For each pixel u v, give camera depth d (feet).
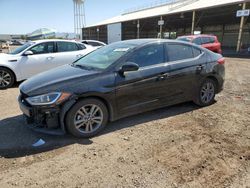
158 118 14.73
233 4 75.31
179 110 16.20
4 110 16.29
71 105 11.42
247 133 12.66
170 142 11.63
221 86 17.63
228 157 10.29
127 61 13.08
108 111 12.76
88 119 12.04
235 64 45.06
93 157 10.30
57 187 8.36
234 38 125.18
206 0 104.73
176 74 14.67
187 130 13.01
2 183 8.54
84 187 8.36
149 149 10.96
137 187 8.36
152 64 13.89
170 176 8.96
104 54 14.56
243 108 16.66
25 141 11.68
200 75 15.96
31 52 24.21
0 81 23.11
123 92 12.75
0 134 12.41
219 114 15.46
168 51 14.70
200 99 16.57
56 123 11.48
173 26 146.82
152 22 127.95
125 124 13.80
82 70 13.11
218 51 48.91
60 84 11.49
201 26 145.38
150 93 13.79
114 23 143.95
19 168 9.47
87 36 198.39
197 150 10.89
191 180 8.74
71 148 11.06
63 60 25.90
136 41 14.92
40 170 9.35
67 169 9.43
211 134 12.53
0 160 10.01
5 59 23.09
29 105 11.39
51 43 25.66
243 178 8.87
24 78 24.23
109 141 11.75
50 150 10.87
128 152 10.70
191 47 15.94
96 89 11.84
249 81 26.53
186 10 91.61
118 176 8.98
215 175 9.05
